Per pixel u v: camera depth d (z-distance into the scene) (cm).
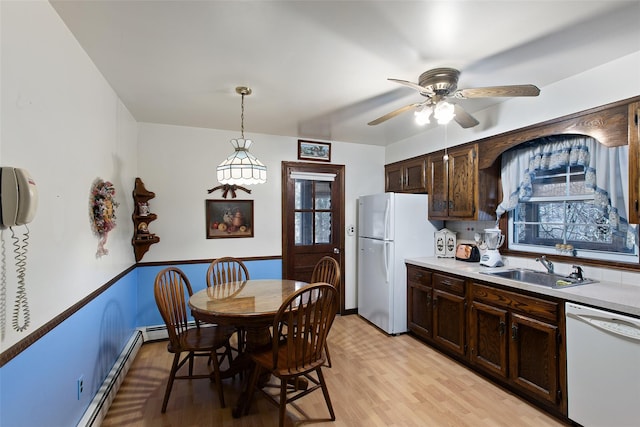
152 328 333
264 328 236
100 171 216
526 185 275
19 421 120
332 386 243
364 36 171
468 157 308
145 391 237
